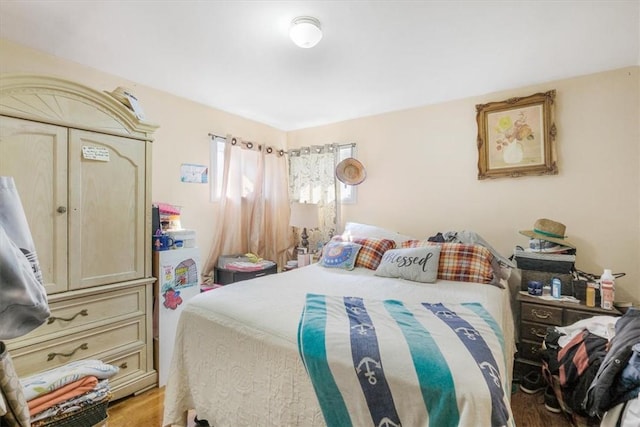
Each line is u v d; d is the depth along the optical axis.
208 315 1.62
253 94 2.84
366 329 1.32
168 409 1.63
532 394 2.00
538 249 2.42
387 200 3.31
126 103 2.10
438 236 2.75
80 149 1.81
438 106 3.02
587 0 1.56
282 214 3.84
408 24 1.76
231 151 3.29
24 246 0.80
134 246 2.06
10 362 0.76
